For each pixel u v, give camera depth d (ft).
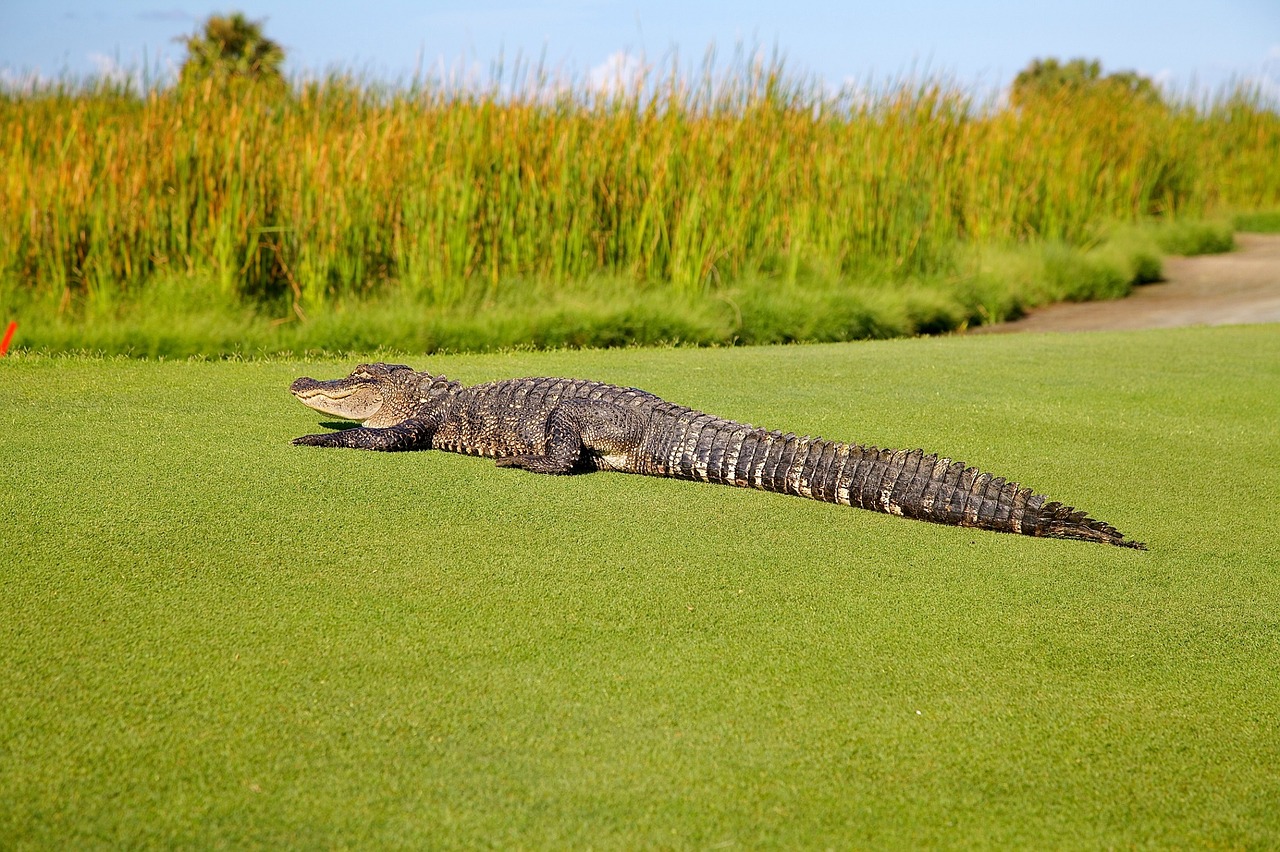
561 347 39.75
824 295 46.78
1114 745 11.28
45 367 29.50
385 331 37.99
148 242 41.11
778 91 56.08
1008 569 16.21
